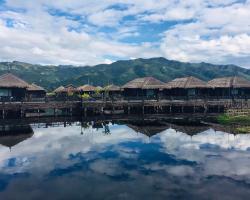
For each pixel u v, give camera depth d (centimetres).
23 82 5978
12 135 4406
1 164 2964
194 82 6831
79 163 3008
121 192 2259
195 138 4112
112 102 6041
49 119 5744
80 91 8812
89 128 5125
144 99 6294
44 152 3431
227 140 3947
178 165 2908
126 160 3106
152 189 2309
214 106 6425
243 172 2681
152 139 4122
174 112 6588
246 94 6775
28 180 2517
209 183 2425
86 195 2214
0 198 2164
